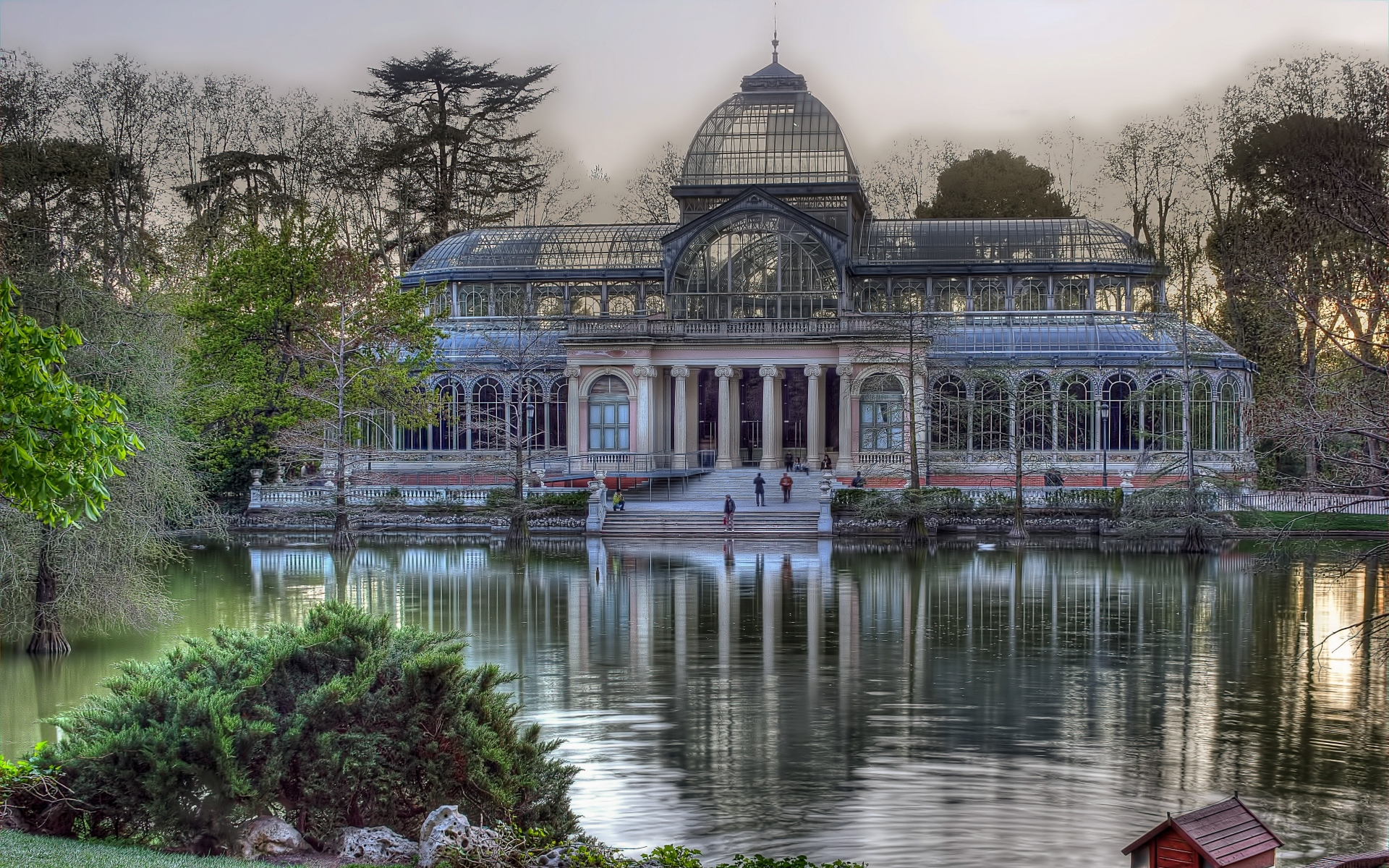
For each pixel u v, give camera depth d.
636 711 27.34
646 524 66.12
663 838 19.55
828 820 20.34
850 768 23.22
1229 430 77.06
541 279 89.12
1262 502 64.44
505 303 90.06
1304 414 26.61
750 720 26.59
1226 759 23.95
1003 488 70.88
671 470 77.06
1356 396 26.30
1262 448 65.75
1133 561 54.00
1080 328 81.12
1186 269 91.69
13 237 35.44
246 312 66.62
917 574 49.44
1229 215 81.81
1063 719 26.81
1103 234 87.38
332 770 16.27
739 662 32.38
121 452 15.90
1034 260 86.50
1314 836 19.72
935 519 63.28
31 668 31.33
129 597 33.47
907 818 20.47
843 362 77.75
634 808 21.00
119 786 15.49
